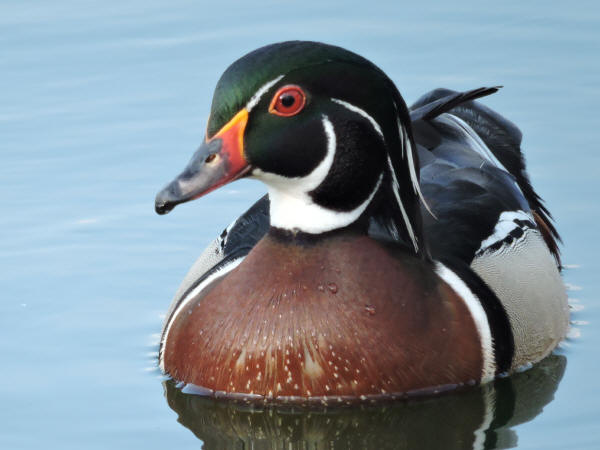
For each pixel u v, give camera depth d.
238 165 12.04
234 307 12.41
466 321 12.70
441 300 12.58
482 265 13.39
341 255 12.28
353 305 12.21
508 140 16.66
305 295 12.21
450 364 12.56
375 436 12.41
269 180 12.24
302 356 12.20
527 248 14.16
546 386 13.27
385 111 12.24
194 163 12.04
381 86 12.20
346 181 12.22
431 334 12.44
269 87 11.91
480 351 12.77
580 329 14.63
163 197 11.94
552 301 14.22
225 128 12.02
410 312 12.36
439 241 13.35
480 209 13.89
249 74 11.93
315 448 12.29
